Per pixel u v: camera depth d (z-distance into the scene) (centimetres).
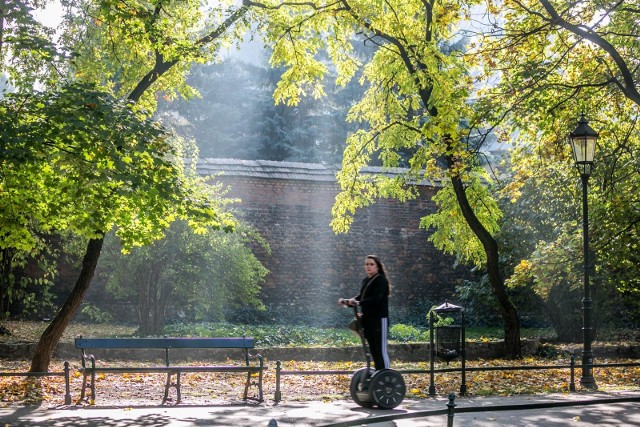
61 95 1365
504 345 2369
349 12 2127
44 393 1463
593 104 2136
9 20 1488
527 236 2848
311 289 3161
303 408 1336
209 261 2481
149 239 1567
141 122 1359
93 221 1434
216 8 1959
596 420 1277
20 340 2270
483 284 2986
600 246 2173
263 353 2127
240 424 1157
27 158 1236
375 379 1317
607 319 2831
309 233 3169
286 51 2241
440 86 2114
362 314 1366
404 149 4328
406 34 2194
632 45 2008
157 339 1445
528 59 1872
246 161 3142
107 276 2784
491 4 1898
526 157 2355
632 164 2159
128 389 1564
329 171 3206
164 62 1809
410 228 3316
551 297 2709
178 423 1164
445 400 1470
